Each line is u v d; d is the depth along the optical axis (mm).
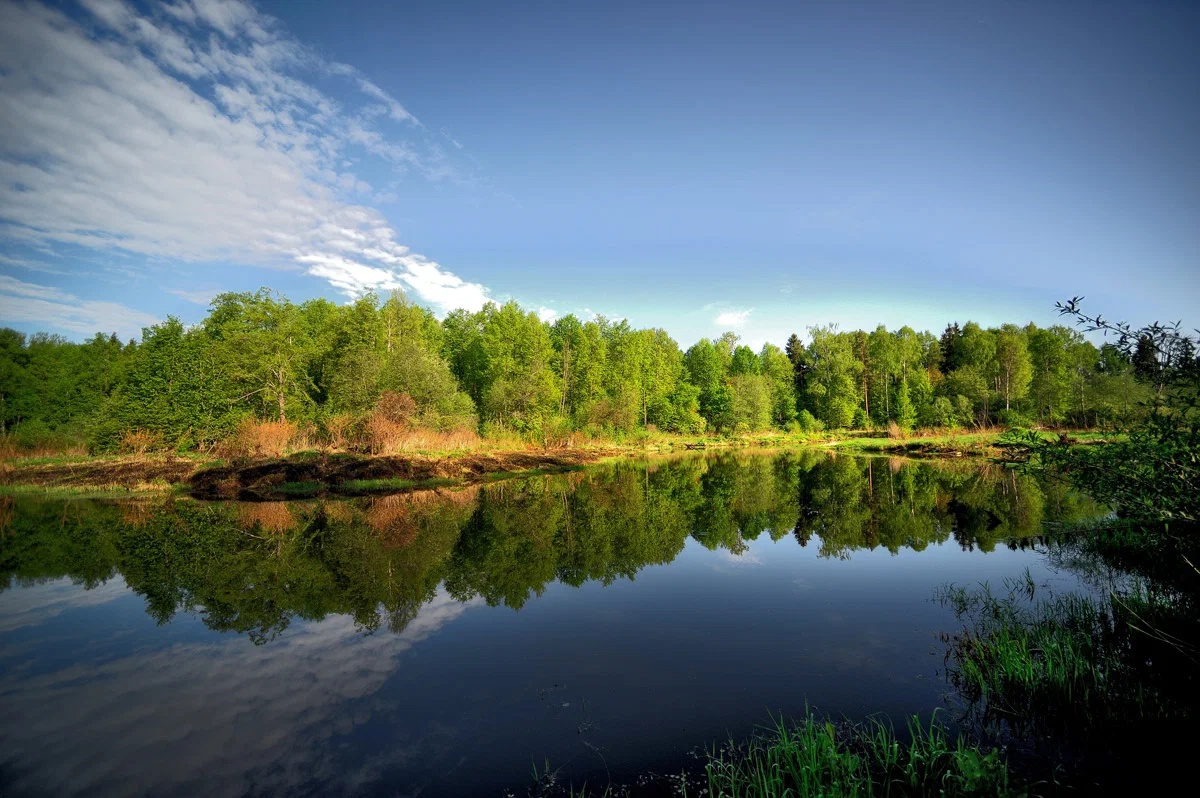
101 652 8008
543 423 42281
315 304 51062
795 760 5074
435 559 12977
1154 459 5246
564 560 12961
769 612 9414
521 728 5871
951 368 70938
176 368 32844
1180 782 4574
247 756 5445
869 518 17641
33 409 42281
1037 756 5051
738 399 56969
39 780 5078
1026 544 13703
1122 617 7770
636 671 7191
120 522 17172
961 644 7805
